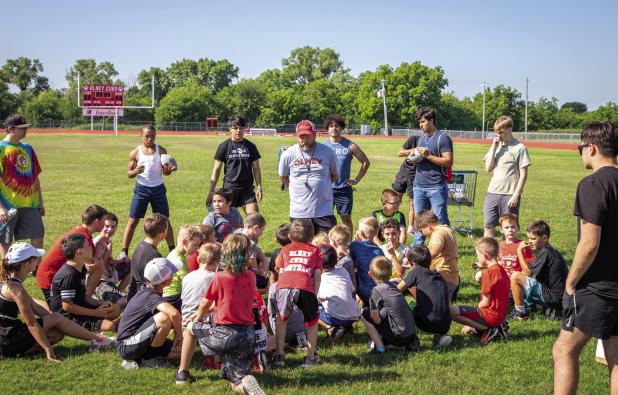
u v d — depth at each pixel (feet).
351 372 17.04
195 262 20.86
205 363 17.63
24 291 17.31
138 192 30.32
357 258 22.70
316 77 407.44
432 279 19.60
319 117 337.52
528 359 18.03
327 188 25.84
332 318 19.75
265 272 22.45
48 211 42.88
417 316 19.35
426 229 24.02
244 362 15.80
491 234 29.01
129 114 313.32
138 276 20.70
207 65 413.18
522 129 337.11
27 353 18.03
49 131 246.88
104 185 60.18
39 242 27.35
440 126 323.37
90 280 20.90
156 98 402.11
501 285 19.69
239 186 30.22
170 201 48.91
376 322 18.58
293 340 19.35
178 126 293.84
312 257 18.28
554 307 21.89
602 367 17.43
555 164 98.22
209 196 30.19
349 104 341.62
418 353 18.54
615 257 13.14
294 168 25.71
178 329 17.25
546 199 54.80
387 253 23.59
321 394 15.48
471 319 19.71
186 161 91.40
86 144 137.39
